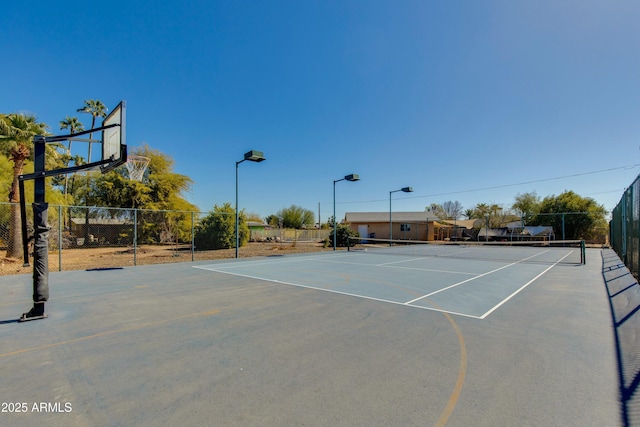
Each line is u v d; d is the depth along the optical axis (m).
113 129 6.34
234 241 22.97
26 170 17.75
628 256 10.37
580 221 30.62
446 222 45.41
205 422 2.46
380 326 4.88
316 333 4.55
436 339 4.29
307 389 2.97
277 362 3.57
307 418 2.51
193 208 30.81
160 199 29.22
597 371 3.31
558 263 13.98
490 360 3.60
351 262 14.55
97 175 27.55
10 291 7.51
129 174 27.14
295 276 10.08
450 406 2.68
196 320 5.20
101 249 22.50
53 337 4.41
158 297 6.95
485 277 9.90
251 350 3.92
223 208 23.02
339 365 3.49
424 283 8.77
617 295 7.05
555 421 2.46
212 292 7.50
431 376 3.22
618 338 4.29
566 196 33.78
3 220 16.80
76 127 36.34
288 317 5.38
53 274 10.45
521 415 2.54
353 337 4.38
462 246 28.47
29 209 15.56
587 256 17.44
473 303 6.38
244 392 2.92
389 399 2.79
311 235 38.16
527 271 11.32
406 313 5.63
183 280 9.23
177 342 4.21
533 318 5.28
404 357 3.69
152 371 3.36
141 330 4.70
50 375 3.28
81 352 3.88
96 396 2.87
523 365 3.46
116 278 9.59
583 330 4.64
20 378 3.22
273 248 24.28
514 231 34.22
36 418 2.52
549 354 3.76
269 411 2.62
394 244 32.25
